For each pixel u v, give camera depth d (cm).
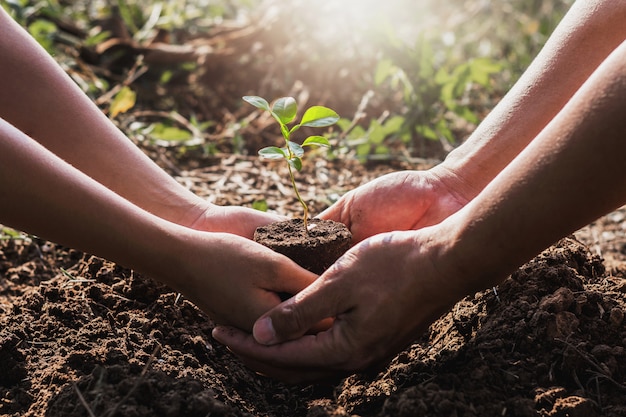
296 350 66
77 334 71
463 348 67
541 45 156
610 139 56
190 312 76
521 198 58
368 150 116
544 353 66
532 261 73
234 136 120
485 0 183
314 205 102
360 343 65
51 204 61
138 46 137
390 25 125
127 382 62
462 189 78
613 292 73
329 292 64
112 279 79
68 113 74
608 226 108
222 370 73
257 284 67
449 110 133
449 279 62
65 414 61
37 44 74
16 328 71
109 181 75
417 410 60
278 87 136
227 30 145
